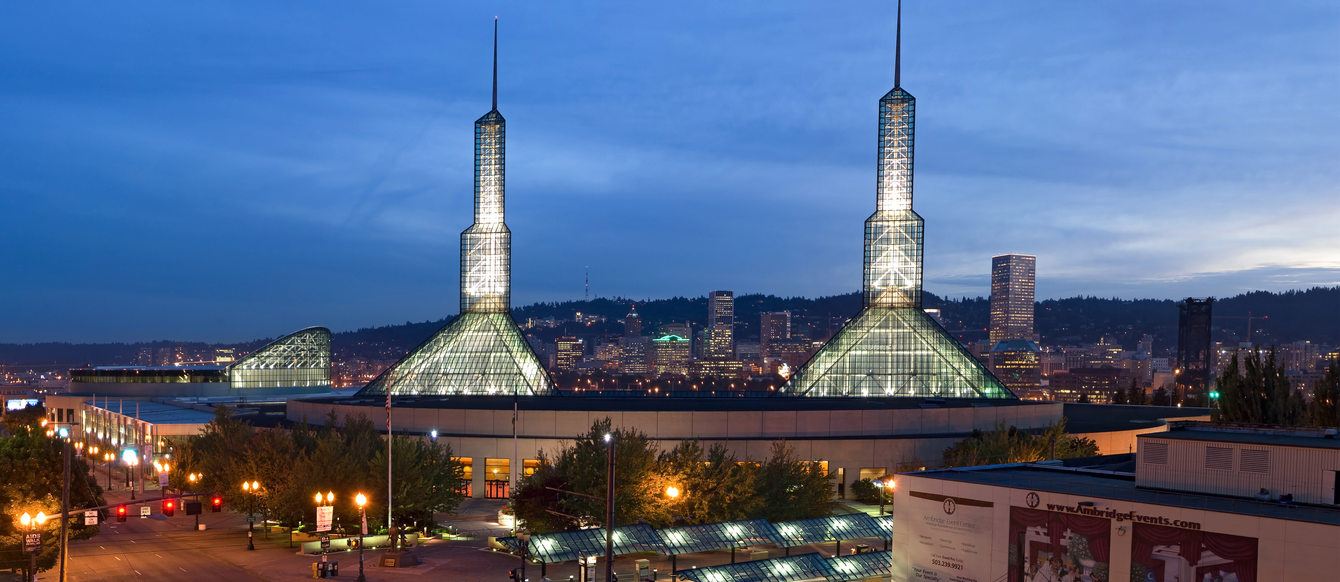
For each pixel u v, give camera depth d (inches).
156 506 4510.3
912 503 2608.3
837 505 3976.4
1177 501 2143.2
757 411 4729.3
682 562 3208.7
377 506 3494.1
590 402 5497.1
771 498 3636.8
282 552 3400.6
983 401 5812.0
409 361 6673.2
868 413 4859.7
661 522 3371.1
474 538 3624.5
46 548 2827.3
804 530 3250.5
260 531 3858.3
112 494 4968.0
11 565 2805.1
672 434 4660.4
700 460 3595.0
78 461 3843.5
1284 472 2149.4
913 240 6569.9
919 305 6471.5
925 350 6304.1
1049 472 2760.8
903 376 6225.4
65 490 2320.4
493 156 7126.0
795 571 2822.3
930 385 6190.9
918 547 2581.2
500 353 6638.8
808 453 4618.6
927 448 4778.5
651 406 5152.6
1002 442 4261.8
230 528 3949.3
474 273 6978.4
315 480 3484.3
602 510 3316.9
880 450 4709.6
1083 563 2223.2
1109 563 2176.4
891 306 6496.1
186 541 3636.8
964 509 2472.9
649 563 3034.0
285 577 2982.3
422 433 4722.0
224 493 3858.3
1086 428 5290.4
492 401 5625.0
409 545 3408.0
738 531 3166.8
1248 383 3452.3
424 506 3602.4
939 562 2524.6
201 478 4003.4
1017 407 5265.8
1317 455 2101.4
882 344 6363.2
